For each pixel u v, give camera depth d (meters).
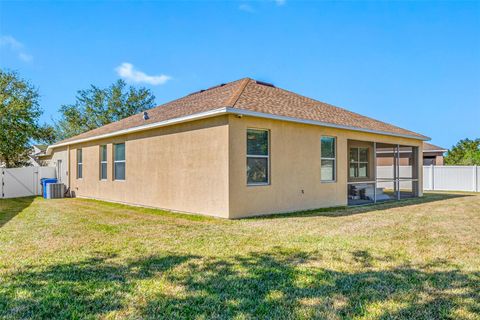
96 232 6.59
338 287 3.58
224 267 4.26
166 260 4.57
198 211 9.25
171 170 10.23
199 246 5.38
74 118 32.91
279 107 9.93
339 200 11.48
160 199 10.68
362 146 15.66
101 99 33.84
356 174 15.44
